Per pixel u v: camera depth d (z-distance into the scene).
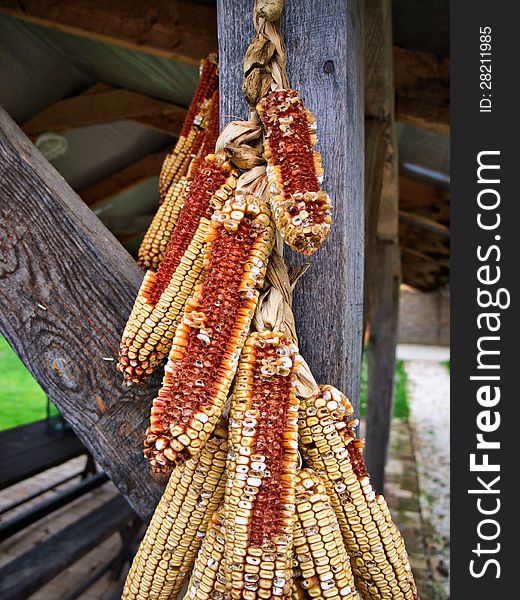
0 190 0.50
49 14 1.16
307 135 0.34
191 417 0.32
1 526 1.42
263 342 0.35
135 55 1.43
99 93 1.84
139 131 2.17
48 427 2.07
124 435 0.47
